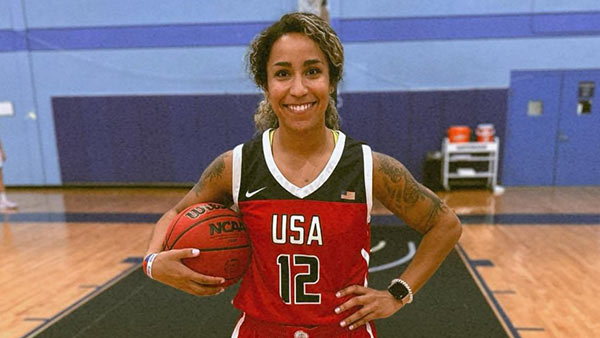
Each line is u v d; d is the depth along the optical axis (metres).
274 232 1.08
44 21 7.92
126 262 4.05
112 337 2.67
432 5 7.42
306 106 1.02
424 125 7.67
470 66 7.55
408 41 7.55
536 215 5.57
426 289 3.32
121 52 7.93
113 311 3.03
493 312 2.92
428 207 1.16
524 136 7.68
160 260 1.12
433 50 7.54
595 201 6.39
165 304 3.13
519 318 2.84
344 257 1.09
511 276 3.56
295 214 1.07
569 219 5.36
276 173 1.10
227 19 7.75
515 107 7.61
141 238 4.83
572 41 7.36
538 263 3.86
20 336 2.70
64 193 7.77
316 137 1.08
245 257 1.18
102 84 8.05
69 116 8.11
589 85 7.46
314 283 1.09
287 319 1.12
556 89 7.51
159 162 8.16
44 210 6.33
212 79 7.91
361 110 7.73
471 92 7.52
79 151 8.22
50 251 4.42
